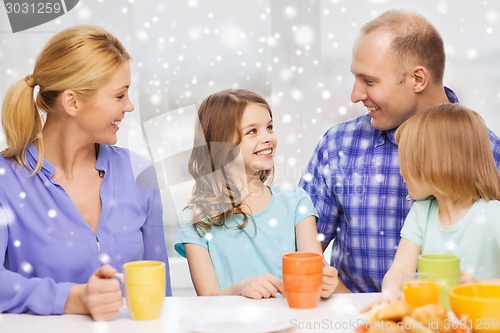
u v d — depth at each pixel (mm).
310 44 2307
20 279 1142
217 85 2340
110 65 1299
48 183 1340
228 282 1502
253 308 1062
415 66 1544
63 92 1294
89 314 1090
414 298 943
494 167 1350
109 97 1310
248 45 2336
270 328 944
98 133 1339
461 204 1348
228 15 2324
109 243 1369
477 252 1323
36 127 1340
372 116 1628
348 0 2293
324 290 1153
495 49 2268
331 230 1751
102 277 1068
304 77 2314
